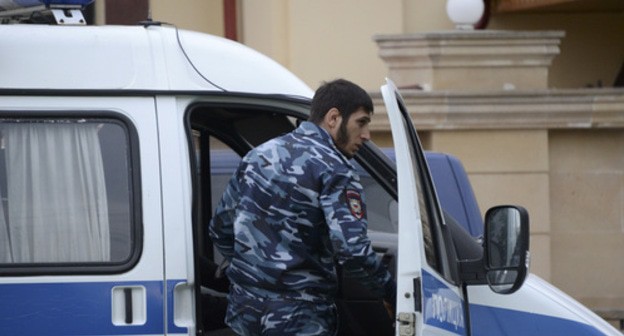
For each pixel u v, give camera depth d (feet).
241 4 122.21
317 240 43.91
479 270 45.52
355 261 42.50
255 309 43.86
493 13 119.34
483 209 105.40
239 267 44.27
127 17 67.00
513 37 105.19
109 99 44.27
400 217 42.27
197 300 43.91
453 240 48.29
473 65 105.50
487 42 104.99
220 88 45.39
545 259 106.93
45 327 42.70
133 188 43.80
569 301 47.16
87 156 43.93
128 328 43.06
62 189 43.73
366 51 116.26
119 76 44.52
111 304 43.11
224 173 57.72
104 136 44.11
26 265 43.04
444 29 117.70
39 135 43.80
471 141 104.99
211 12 121.90
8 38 44.21
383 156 47.62
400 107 44.68
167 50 45.21
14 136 43.65
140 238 43.52
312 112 44.88
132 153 44.01
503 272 43.73
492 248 44.01
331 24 115.55
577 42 120.57
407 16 117.08
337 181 43.24
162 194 43.91
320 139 44.21
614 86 120.26
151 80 44.68
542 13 119.85
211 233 46.09
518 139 105.70
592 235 108.78
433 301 42.73
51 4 46.29
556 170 108.17
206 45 45.96
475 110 104.01
